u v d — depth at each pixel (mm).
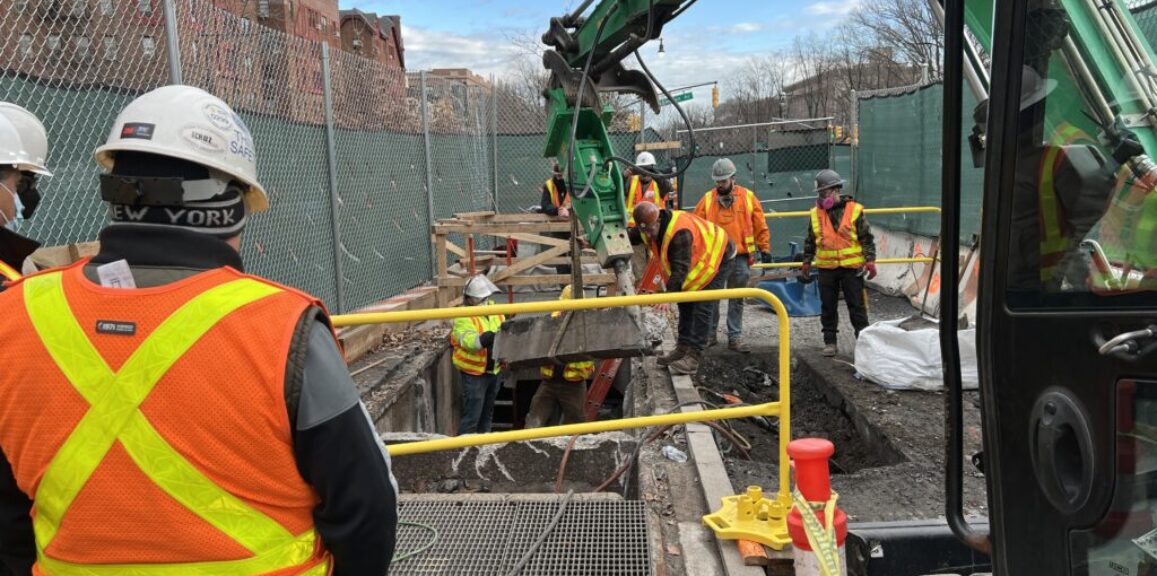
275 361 1329
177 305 1340
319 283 7609
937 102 9469
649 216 6383
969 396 6141
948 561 2670
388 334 8719
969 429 5512
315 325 1416
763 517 3582
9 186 2758
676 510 4086
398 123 10039
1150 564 1422
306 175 7395
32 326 1370
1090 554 1488
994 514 1672
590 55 4879
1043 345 1536
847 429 6410
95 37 4535
